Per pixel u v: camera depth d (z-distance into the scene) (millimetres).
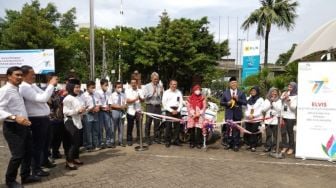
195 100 9242
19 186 5645
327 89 7777
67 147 7371
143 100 9352
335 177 6555
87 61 31391
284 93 8523
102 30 30922
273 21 27094
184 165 7336
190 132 9414
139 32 33688
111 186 5926
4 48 28812
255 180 6316
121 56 32594
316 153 7918
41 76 7992
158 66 32531
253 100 9172
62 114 7367
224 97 9070
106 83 9086
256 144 9023
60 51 29734
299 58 9961
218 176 6551
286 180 6340
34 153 6301
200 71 31844
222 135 9703
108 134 9094
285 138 8641
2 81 14773
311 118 7949
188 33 31125
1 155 8312
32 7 29953
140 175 6582
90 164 7395
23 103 5789
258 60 18172
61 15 37500
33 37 28047
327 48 9023
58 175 6570
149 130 9656
